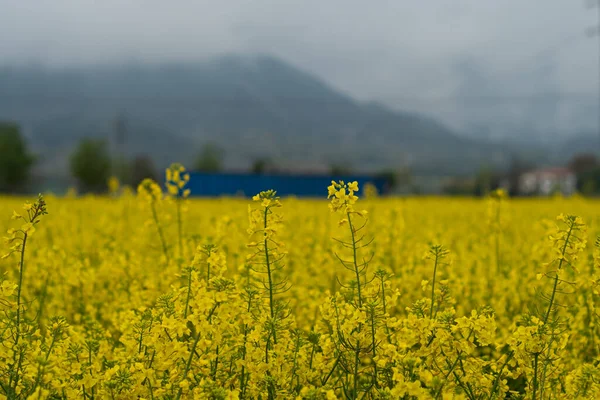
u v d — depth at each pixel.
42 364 3.69
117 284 7.96
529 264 8.58
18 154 74.56
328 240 10.44
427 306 4.36
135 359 4.23
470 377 4.01
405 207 14.80
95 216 15.77
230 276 7.80
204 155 104.31
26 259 8.18
